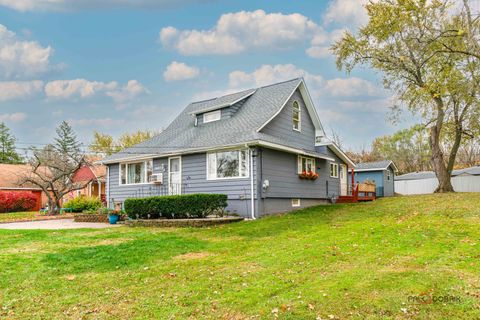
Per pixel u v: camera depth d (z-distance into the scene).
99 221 16.84
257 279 6.09
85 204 24.44
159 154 17.67
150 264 7.46
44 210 25.50
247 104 18.72
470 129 22.52
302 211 16.06
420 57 19.97
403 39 20.27
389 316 4.42
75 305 5.27
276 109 16.67
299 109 19.17
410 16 18.67
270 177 15.53
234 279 6.17
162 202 14.35
